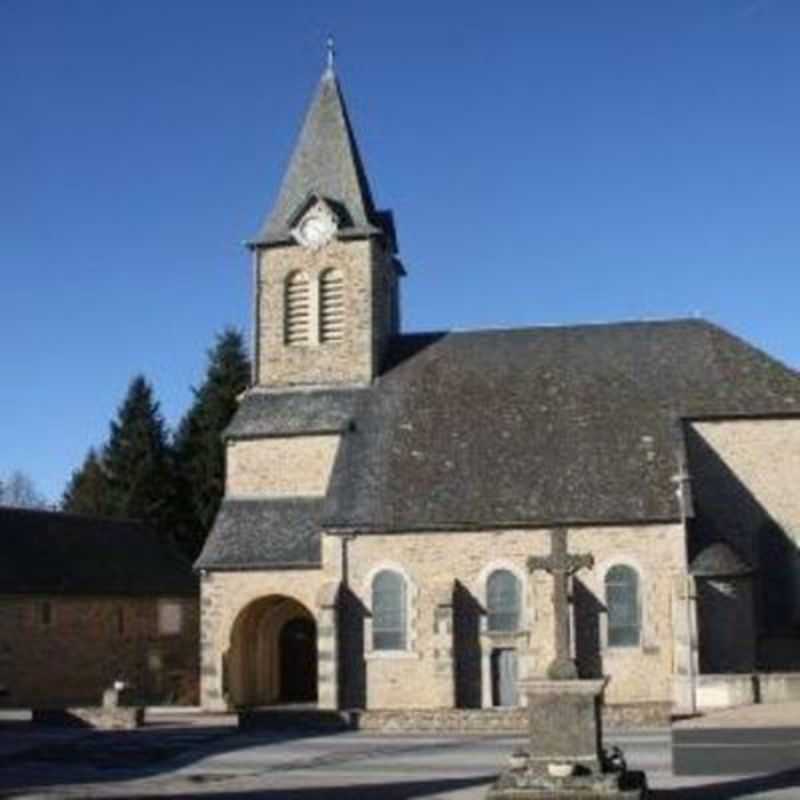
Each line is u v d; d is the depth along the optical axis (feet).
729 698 128.88
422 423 155.12
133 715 131.34
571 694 66.69
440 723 120.98
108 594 190.80
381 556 143.64
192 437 248.52
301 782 80.79
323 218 166.09
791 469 148.56
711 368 156.15
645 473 143.33
